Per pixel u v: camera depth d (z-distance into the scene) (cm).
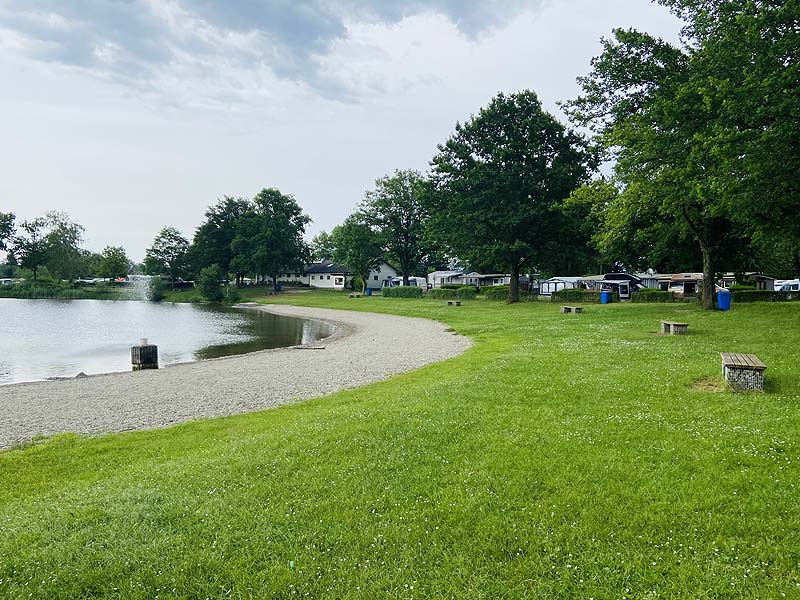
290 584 452
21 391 1580
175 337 3681
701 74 2197
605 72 2983
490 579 450
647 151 2541
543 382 1202
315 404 1210
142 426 1130
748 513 529
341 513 572
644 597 418
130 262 13775
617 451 714
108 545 523
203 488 657
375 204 9194
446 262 10531
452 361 1794
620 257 4625
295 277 12800
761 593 414
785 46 1719
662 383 1127
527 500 582
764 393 1009
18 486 727
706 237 3094
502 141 4916
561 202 4738
